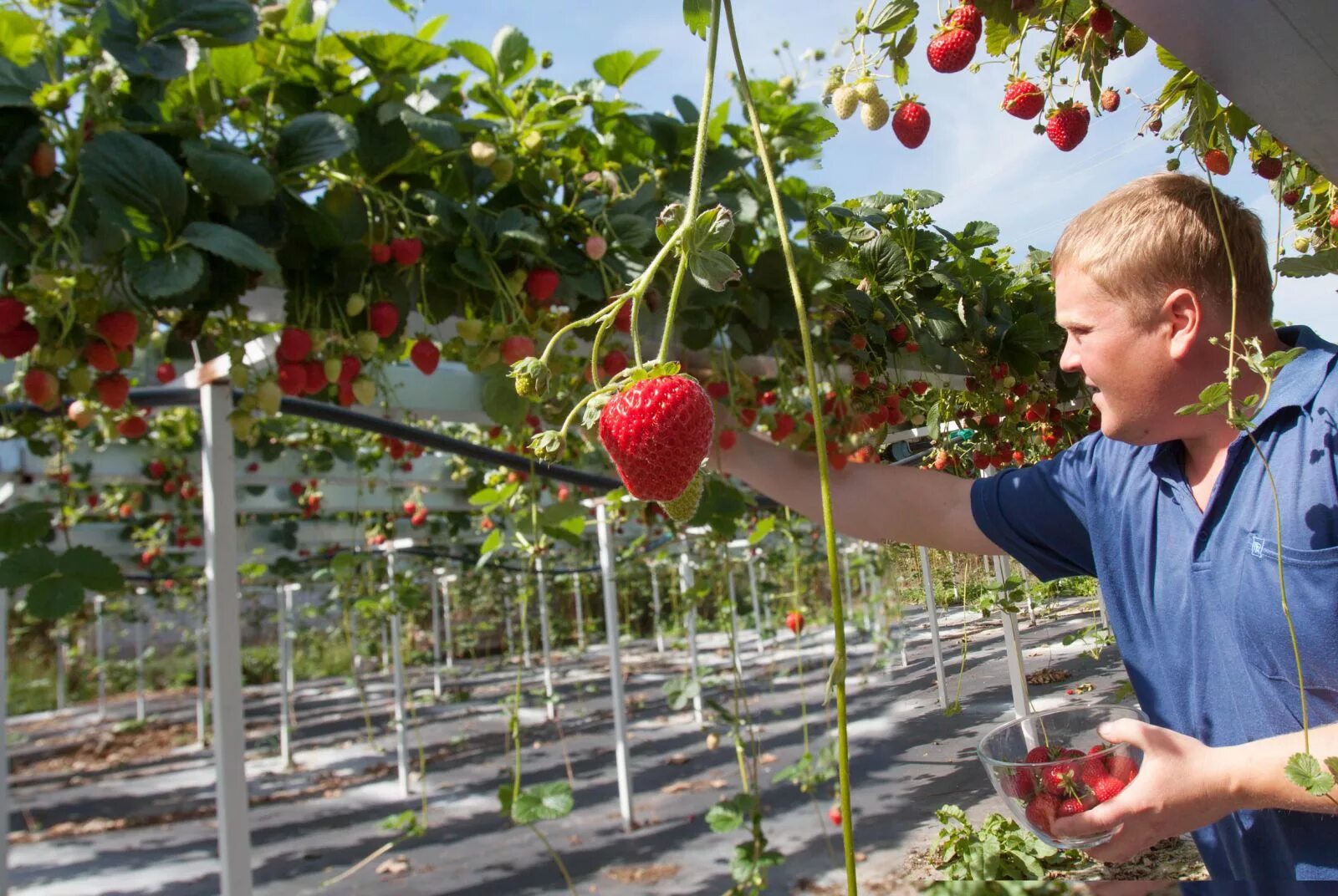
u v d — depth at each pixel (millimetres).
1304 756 867
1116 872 1160
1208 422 1160
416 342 2107
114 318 1637
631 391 781
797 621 3588
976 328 1842
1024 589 1397
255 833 5957
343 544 8758
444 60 1787
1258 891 1049
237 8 1545
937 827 1183
